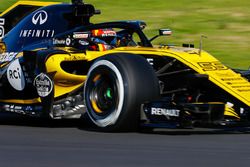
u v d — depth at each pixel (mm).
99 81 27172
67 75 29125
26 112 30547
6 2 60062
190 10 57219
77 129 28094
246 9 56906
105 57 26938
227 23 53625
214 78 27797
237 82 28219
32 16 32125
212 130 27406
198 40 50219
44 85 29734
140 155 21406
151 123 26422
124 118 26188
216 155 21547
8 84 31453
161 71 28344
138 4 59750
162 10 57562
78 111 29156
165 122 26266
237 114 27859
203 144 23859
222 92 27703
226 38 50688
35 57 30203
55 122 31281
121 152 21969
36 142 24125
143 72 26422
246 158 21078
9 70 31359
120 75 26141
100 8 58656
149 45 31016
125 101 26078
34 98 30266
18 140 24609
